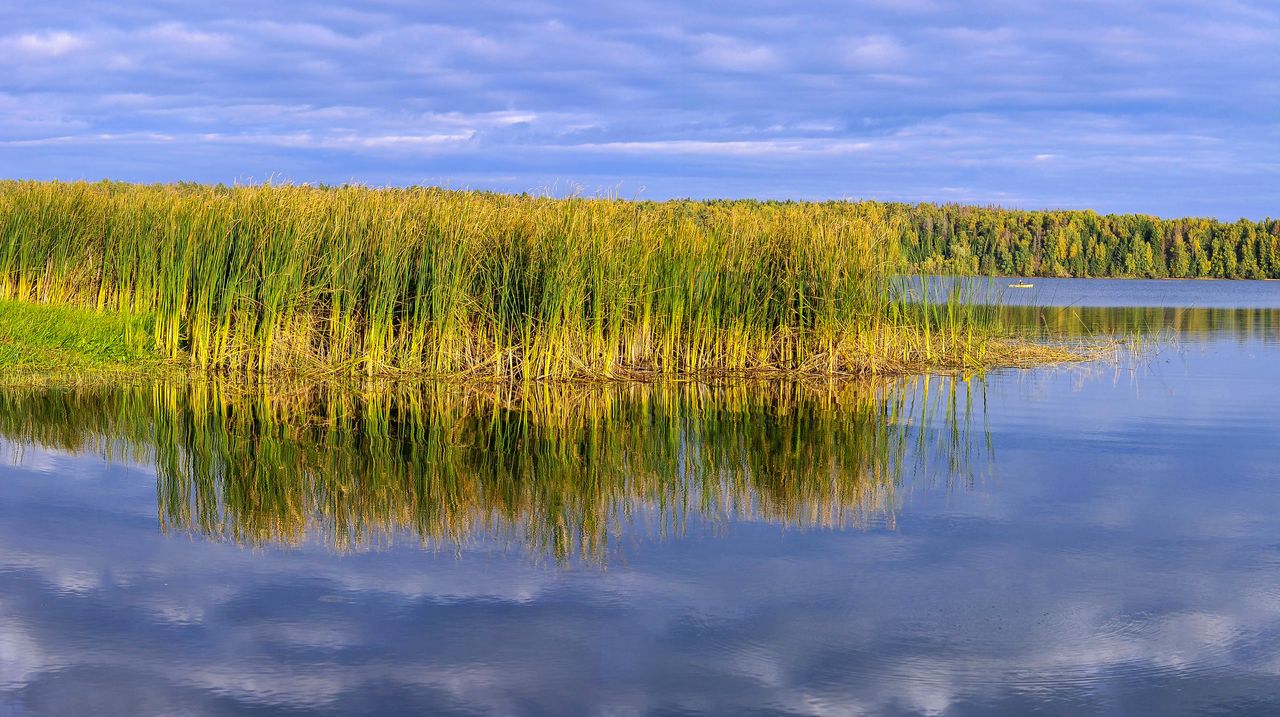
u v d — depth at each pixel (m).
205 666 4.09
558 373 12.79
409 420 9.89
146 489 6.93
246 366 12.91
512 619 4.61
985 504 6.72
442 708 3.76
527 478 7.48
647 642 4.38
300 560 5.44
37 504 6.46
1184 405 10.81
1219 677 4.07
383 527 6.12
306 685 3.94
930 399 11.38
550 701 3.82
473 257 12.91
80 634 4.39
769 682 4.00
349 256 12.75
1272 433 9.18
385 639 4.38
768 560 5.50
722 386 12.44
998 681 4.02
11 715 3.67
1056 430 9.39
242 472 7.53
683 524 6.22
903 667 4.15
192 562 5.38
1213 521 6.29
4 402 10.16
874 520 6.33
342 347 12.91
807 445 8.77
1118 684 4.01
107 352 12.70
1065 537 5.96
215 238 12.84
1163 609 4.79
